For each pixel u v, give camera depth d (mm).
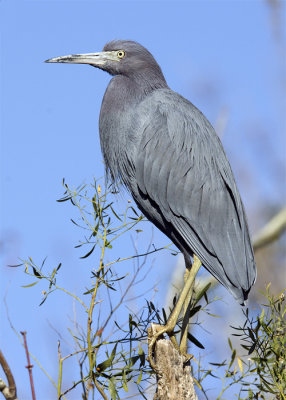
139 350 7328
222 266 9664
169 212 9977
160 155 9938
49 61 11234
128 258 7555
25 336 6398
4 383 6012
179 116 10117
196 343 8180
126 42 11078
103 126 10797
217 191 9898
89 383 7086
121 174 10648
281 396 7289
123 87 10703
